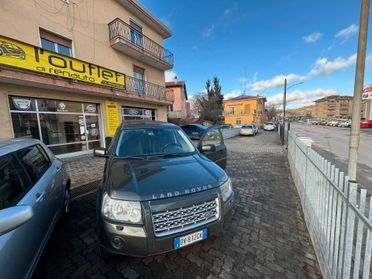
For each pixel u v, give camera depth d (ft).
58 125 26.35
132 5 36.29
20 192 6.20
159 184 6.55
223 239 8.60
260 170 20.81
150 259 7.38
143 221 5.81
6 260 4.64
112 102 33.60
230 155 29.91
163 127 11.66
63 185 10.50
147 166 8.06
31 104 23.22
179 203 6.13
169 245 5.98
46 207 7.51
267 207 11.85
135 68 40.40
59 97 25.63
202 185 6.84
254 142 49.06
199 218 6.51
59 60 23.04
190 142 11.40
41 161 8.92
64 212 10.50
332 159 25.66
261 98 137.49
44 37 24.61
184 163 8.56
